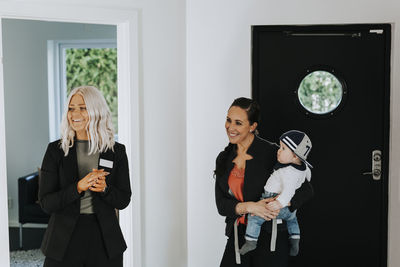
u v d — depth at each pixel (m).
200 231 3.85
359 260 3.94
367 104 3.86
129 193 3.01
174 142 3.86
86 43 6.51
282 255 2.82
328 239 3.94
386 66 3.82
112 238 2.88
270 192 2.78
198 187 3.83
